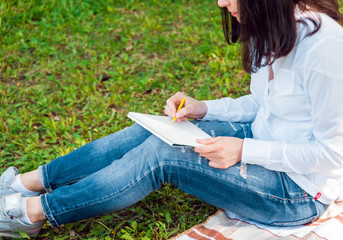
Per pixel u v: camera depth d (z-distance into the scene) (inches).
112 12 194.9
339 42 65.5
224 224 84.9
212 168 76.1
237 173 76.0
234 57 157.8
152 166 76.2
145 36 175.5
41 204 79.4
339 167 71.8
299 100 72.2
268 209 78.0
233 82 146.0
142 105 136.5
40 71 154.5
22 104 136.0
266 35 67.7
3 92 141.2
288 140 76.5
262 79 78.3
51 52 163.5
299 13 68.5
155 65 158.1
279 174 77.0
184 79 149.6
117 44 171.5
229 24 81.9
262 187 76.3
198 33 176.9
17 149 118.0
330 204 84.1
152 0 205.6
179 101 91.5
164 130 78.7
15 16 184.5
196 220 93.2
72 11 192.2
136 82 147.7
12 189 88.1
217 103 92.3
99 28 182.4
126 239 87.0
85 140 118.8
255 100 92.6
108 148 87.4
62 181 87.2
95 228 90.0
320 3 70.4
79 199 78.1
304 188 76.5
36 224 82.1
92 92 143.2
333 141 69.7
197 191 79.4
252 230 81.0
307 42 67.5
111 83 145.2
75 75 151.8
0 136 122.3
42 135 122.3
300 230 79.4
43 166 88.0
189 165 76.0
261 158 74.2
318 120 69.6
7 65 157.4
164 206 96.4
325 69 65.7
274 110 76.9
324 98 67.4
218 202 80.0
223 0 72.2
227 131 89.9
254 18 67.2
